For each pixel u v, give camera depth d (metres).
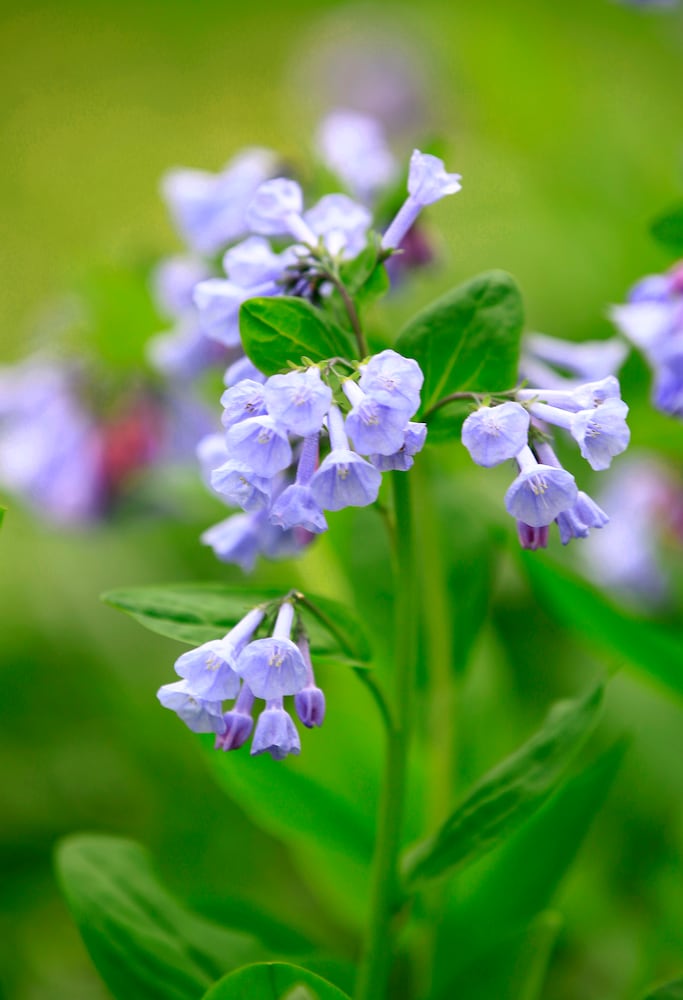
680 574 1.11
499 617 1.14
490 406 0.71
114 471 1.19
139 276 1.12
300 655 0.69
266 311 0.71
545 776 0.76
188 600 0.75
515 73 1.74
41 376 1.20
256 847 1.10
